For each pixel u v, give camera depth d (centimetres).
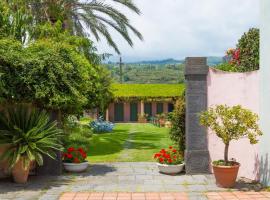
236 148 977
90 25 1917
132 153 1547
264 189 842
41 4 1744
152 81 8306
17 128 918
